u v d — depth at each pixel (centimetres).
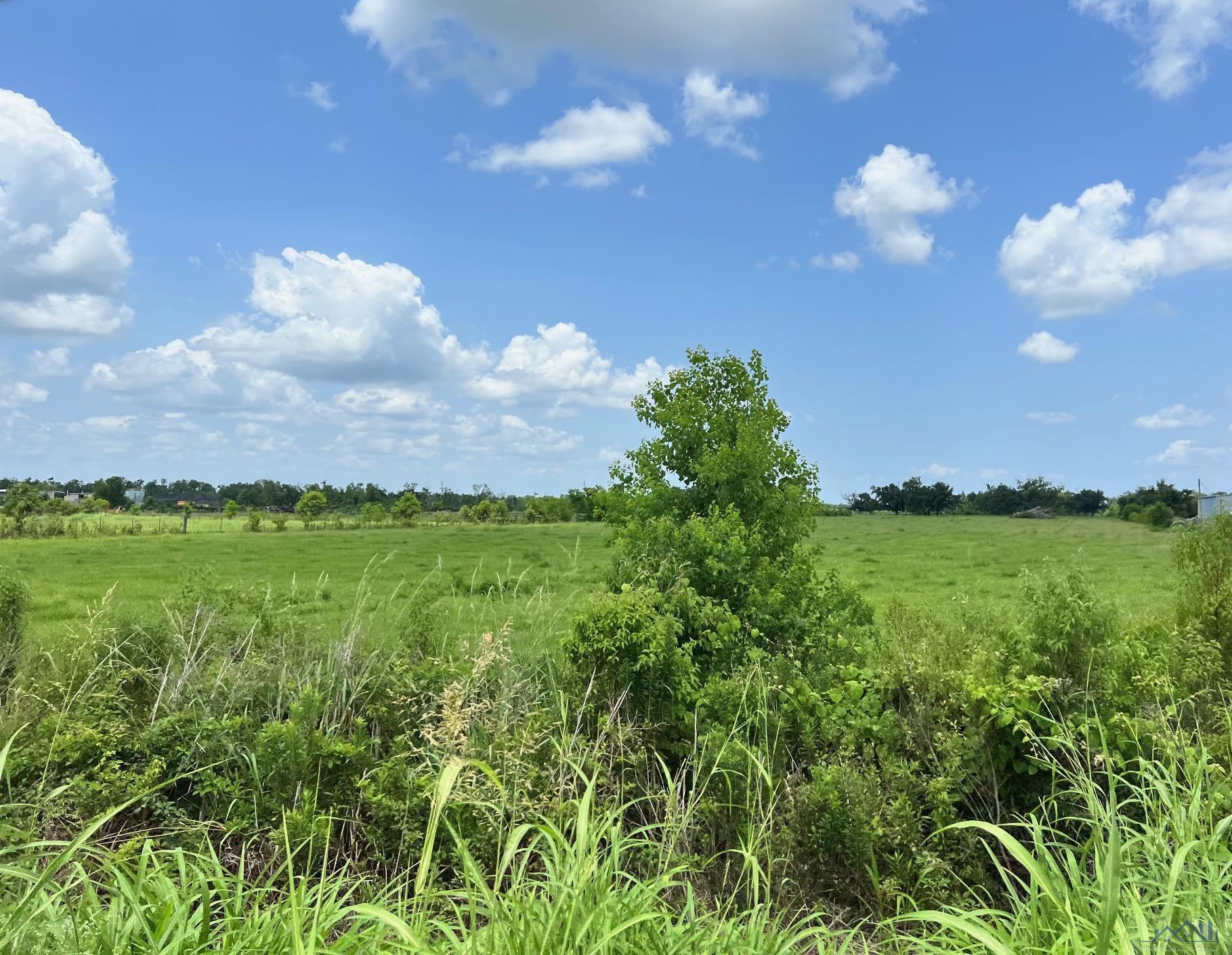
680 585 700
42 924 295
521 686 634
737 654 688
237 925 331
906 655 639
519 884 316
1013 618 688
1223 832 385
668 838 473
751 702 590
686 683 614
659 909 365
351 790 548
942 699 582
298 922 279
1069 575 608
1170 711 533
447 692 524
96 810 515
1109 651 582
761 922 348
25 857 374
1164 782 425
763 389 946
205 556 2986
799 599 827
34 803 492
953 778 520
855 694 593
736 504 867
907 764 540
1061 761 524
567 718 590
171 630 727
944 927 348
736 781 521
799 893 494
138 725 610
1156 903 308
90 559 2838
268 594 809
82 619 1276
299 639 756
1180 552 858
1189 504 7656
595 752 528
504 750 508
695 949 304
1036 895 322
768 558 849
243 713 627
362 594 903
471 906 301
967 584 2275
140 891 315
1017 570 2642
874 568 2873
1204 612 786
